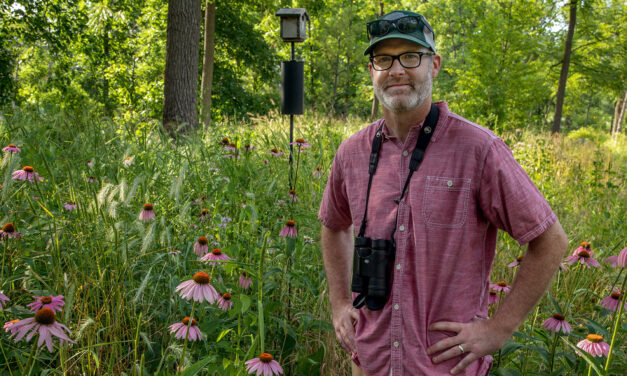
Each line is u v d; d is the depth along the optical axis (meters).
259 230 2.96
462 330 1.40
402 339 1.47
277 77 20.50
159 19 16.38
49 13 12.40
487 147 1.39
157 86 15.47
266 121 8.41
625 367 2.01
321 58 26.47
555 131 17.48
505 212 1.39
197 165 3.61
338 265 1.82
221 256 2.22
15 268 2.17
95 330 1.94
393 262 1.51
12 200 2.65
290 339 2.15
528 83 16.20
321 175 4.12
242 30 18.55
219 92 18.45
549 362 2.01
